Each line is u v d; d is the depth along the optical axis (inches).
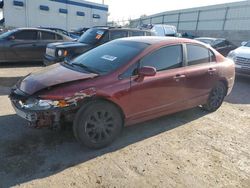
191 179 125.5
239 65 372.5
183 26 1379.2
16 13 1177.4
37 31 400.8
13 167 126.3
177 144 159.9
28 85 141.8
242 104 257.0
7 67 380.2
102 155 141.7
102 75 144.4
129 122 157.3
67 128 145.9
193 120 201.0
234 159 146.8
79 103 134.0
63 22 1359.5
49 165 129.7
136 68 153.7
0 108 200.1
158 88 163.2
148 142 159.9
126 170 129.4
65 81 137.2
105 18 1551.4
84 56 182.1
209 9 1206.3
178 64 177.6
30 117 130.1
